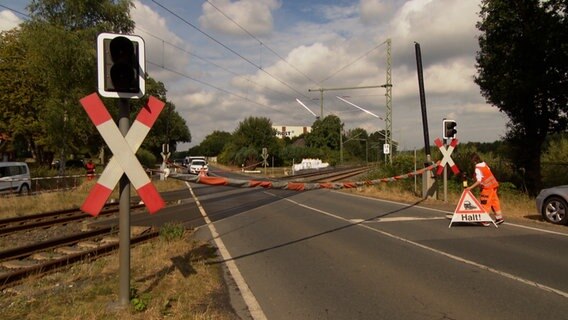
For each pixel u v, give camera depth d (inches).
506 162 919.7
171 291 240.5
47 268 302.4
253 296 240.1
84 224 519.5
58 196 804.0
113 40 192.7
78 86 1082.1
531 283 257.4
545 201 494.6
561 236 410.0
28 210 665.0
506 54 751.1
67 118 1106.7
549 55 703.7
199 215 608.1
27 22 1081.4
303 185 355.9
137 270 284.5
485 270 288.0
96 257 331.9
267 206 716.7
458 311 213.8
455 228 462.0
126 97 197.3
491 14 754.2
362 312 214.5
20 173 965.8
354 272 287.7
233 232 455.2
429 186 765.3
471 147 1126.4
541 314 208.5
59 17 1091.9
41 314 203.2
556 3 663.1
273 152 3319.4
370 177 1212.5
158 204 203.6
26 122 1413.6
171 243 374.9
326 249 361.4
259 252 353.1
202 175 279.3
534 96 761.6
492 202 490.9
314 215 587.5
